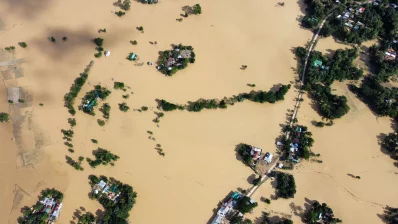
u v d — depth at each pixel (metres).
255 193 96.69
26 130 105.19
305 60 118.00
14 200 95.06
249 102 110.94
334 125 107.50
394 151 102.81
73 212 93.50
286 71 116.56
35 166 99.75
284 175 97.81
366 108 110.62
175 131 105.56
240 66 117.38
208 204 95.25
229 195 96.50
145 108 108.56
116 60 117.88
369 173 100.44
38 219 91.19
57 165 99.81
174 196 96.19
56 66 116.75
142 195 96.12
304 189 97.56
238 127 106.56
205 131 105.81
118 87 111.88
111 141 103.69
